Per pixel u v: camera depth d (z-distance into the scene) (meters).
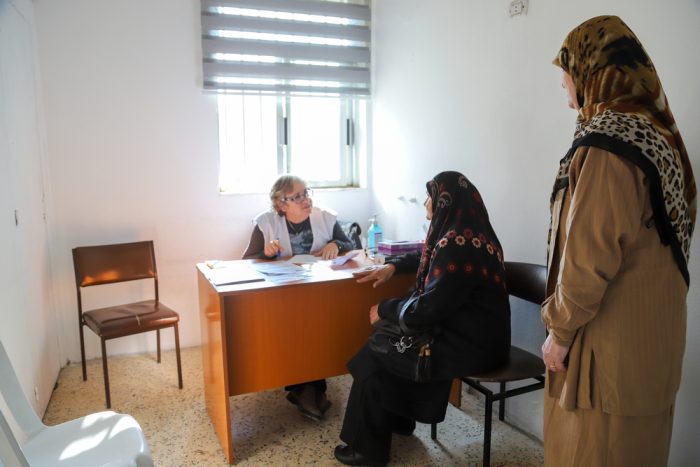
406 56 3.04
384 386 1.90
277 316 2.16
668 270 1.21
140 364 3.05
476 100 2.46
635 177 1.15
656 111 1.25
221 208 3.25
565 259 1.22
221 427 2.14
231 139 3.29
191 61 3.07
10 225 2.08
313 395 2.44
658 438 1.28
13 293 2.06
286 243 2.67
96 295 3.07
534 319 2.19
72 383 2.80
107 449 1.46
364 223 3.65
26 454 1.44
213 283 2.07
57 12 2.78
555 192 1.35
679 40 1.56
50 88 2.81
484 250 1.80
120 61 2.93
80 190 2.95
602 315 1.23
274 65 3.22
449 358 1.78
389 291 2.35
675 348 1.24
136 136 3.02
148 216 3.11
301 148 3.50
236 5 3.08
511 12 2.19
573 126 1.94
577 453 1.30
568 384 1.29
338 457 2.08
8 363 1.52
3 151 2.04
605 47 1.25
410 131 3.06
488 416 1.85
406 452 2.14
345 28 3.34
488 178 2.42
